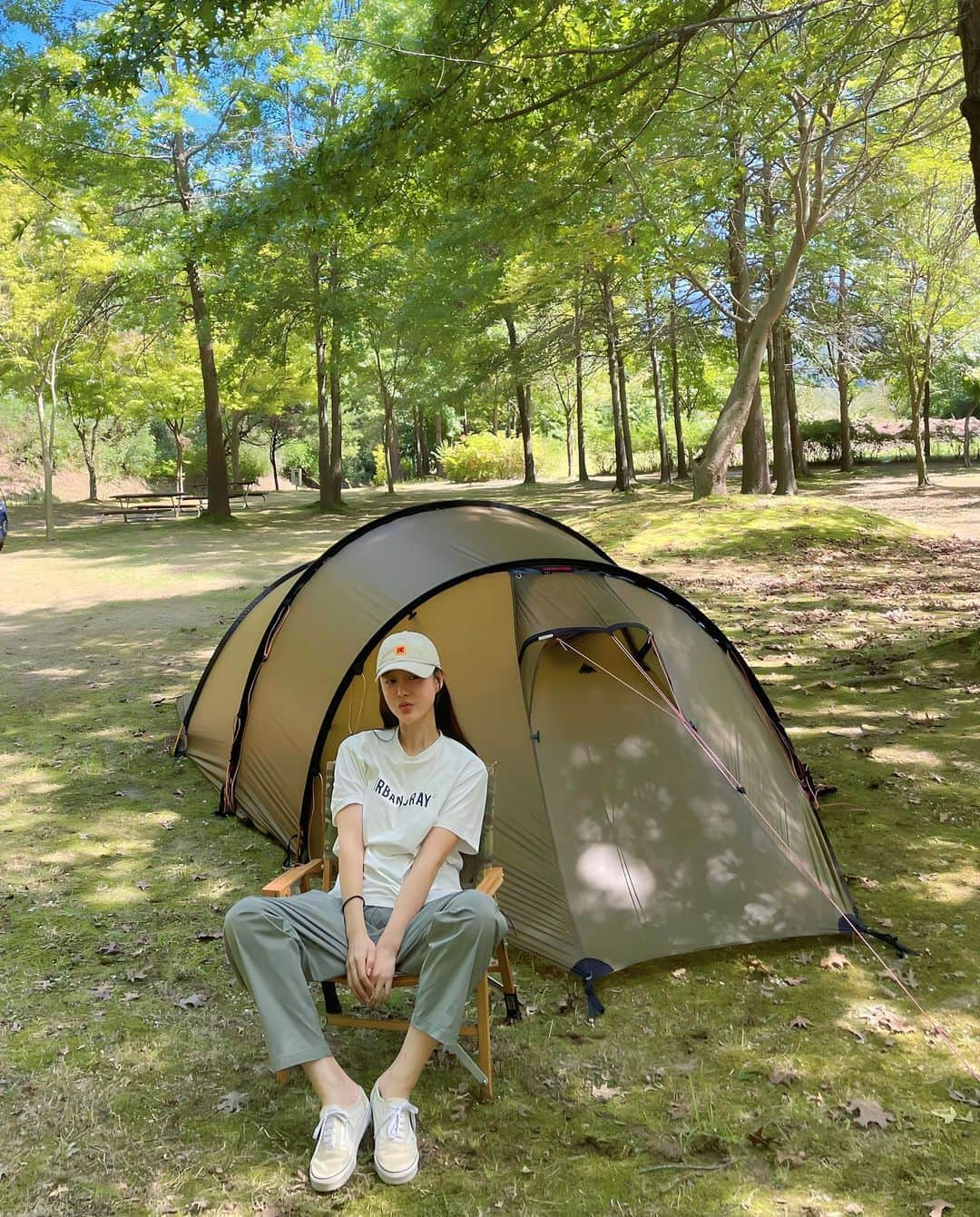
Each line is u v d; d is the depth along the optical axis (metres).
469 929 2.96
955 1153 2.89
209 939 4.37
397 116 8.80
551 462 46.88
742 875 4.30
